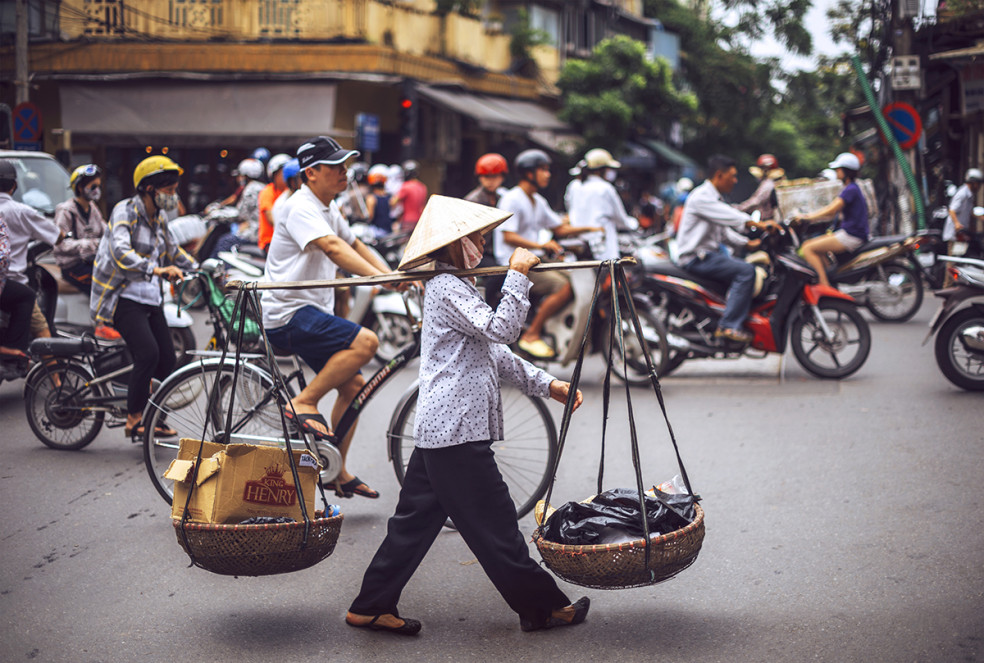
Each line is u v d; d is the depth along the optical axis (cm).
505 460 560
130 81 1980
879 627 387
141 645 382
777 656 366
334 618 407
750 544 485
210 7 1962
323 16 1948
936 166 2200
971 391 809
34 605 421
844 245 1182
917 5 1664
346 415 529
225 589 438
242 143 1958
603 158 927
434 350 384
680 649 373
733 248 1148
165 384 533
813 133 4025
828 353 946
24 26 1628
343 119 1983
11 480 603
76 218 855
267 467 396
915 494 552
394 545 389
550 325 850
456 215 385
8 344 738
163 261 673
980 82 1616
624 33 3456
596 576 363
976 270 798
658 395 391
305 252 519
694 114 3128
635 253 927
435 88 2181
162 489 540
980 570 441
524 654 372
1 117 1466
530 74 2769
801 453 644
